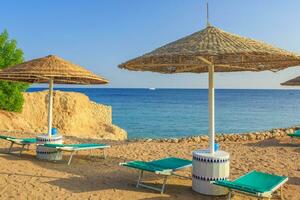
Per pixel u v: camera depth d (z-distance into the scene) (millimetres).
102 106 34281
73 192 6453
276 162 9734
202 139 16375
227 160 6348
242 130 35562
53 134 9852
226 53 5387
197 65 6578
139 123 44125
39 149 9297
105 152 10844
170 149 11836
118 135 31688
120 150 11305
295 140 14242
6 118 21750
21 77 9492
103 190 6621
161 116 53219
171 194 6430
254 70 7922
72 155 9305
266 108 69938
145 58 5984
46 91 29750
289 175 8273
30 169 8031
